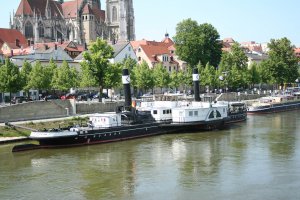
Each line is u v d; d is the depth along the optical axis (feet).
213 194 119.75
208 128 236.43
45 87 328.90
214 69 463.01
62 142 184.85
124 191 124.16
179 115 229.45
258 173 139.54
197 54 490.90
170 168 148.56
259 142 193.77
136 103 270.67
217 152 173.37
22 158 167.94
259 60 641.40
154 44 560.20
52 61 359.25
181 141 201.36
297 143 189.16
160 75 404.98
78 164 156.56
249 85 521.24
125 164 155.33
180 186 127.65
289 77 479.00
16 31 577.84
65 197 119.96
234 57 468.34
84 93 371.97
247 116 315.37
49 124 225.15
